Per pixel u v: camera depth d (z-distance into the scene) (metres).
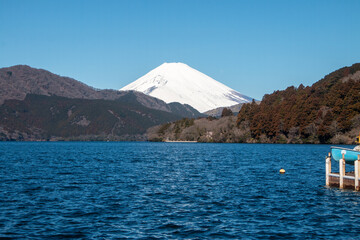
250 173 58.66
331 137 172.12
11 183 46.09
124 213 30.56
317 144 180.50
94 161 86.00
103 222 27.92
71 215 29.75
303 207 32.94
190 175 56.12
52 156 108.38
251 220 28.72
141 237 24.69
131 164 77.44
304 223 28.00
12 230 25.77
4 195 37.47
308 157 96.44
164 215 30.06
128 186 44.34
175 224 27.55
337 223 28.08
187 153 125.75
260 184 46.19
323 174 56.72
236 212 31.12
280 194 39.00
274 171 61.47
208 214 30.44
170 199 36.38
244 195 38.53
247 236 25.00
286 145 180.25
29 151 148.00
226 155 109.88
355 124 159.62
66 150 160.50
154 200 35.84
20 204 33.31
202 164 77.50
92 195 38.06
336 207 32.88
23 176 53.53
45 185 44.56
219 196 38.00
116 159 94.25
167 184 46.31
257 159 90.56
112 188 42.72
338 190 40.75
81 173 57.94
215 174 57.50
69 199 35.84
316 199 36.19
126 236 24.84
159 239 24.34
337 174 42.06
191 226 27.09
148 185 45.31
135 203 34.38
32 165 73.38
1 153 128.12
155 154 121.12
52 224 27.25
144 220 28.56
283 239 24.52
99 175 55.31
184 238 24.56
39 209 31.56
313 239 24.53
